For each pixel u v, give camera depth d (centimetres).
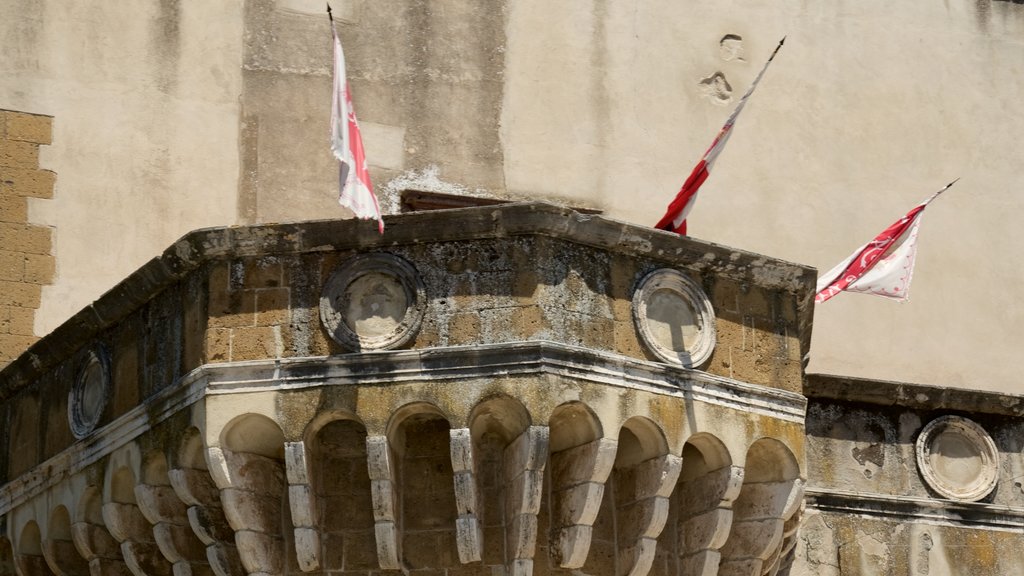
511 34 3953
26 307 3547
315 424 2920
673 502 3142
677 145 3984
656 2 4075
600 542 3050
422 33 3897
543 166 3881
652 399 2980
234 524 2962
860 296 4041
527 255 2945
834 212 4059
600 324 2970
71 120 3662
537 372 2878
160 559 3178
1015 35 4325
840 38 4191
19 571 3375
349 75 3825
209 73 3756
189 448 3002
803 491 3142
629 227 3005
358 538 2998
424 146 3819
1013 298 4134
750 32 4125
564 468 2991
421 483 3012
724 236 3966
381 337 2944
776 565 3272
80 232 3609
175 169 3684
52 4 3722
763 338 3136
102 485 3164
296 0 3853
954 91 4241
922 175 4153
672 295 3078
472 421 2903
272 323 2970
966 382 4047
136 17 3753
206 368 2952
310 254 3005
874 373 3994
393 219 2969
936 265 4106
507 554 2945
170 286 3097
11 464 3444
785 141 4075
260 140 3741
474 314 2930
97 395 3238
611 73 3991
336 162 3769
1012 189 4212
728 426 3053
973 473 3722
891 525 3638
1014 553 3688
